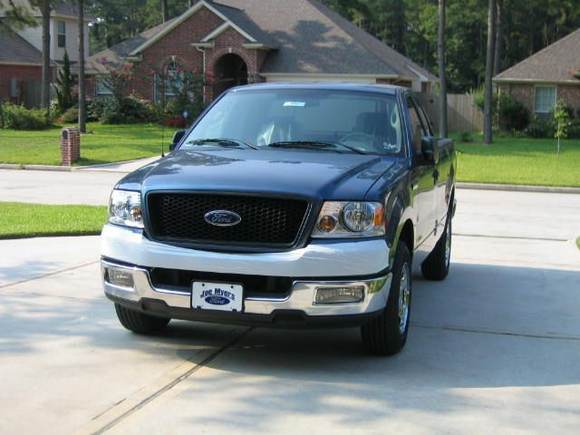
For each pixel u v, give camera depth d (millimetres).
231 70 43406
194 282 5465
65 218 12828
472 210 16359
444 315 7445
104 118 41438
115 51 45062
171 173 5781
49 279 8414
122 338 6379
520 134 42562
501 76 43594
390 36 84875
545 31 71500
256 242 5410
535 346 6461
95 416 4742
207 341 6367
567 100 43000
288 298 5316
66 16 52188
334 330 6777
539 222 14664
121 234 5738
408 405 5023
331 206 5402
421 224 6984
